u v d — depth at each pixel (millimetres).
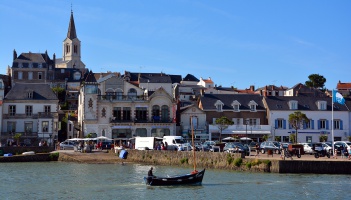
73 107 147875
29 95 107375
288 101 112062
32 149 91250
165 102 109812
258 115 111375
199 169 70250
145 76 131375
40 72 167125
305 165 62438
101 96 108062
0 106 104375
